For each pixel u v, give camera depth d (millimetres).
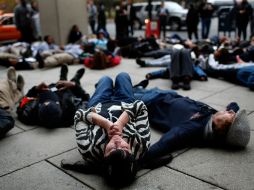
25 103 4703
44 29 13320
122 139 2787
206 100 5508
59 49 10547
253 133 4047
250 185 2910
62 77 5570
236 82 6648
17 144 3926
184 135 3486
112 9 40094
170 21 19922
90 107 3463
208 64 7340
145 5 20828
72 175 3168
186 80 6180
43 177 3154
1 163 3459
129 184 2951
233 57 7645
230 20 13906
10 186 3018
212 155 3490
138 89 4785
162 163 3262
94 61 8547
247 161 3340
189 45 9812
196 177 3070
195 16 13969
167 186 2936
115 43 10781
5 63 9047
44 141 3992
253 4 15539
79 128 3092
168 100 4156
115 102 3521
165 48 10312
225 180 3002
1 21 14391
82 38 12297
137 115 3135
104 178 3070
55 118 4312
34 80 7539
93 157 2955
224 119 3473
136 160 2984
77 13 13445
